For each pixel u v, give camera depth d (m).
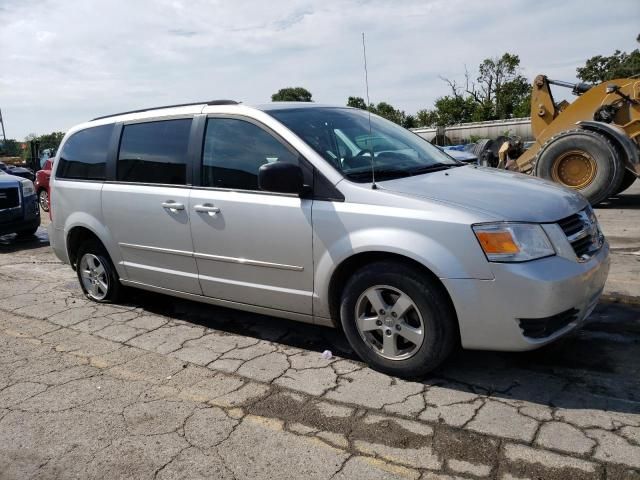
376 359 3.60
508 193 3.45
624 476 2.52
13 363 4.20
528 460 2.67
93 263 5.49
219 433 3.09
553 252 3.18
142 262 4.83
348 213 3.49
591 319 4.31
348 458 2.79
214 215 4.12
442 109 42.00
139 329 4.78
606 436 2.82
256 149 4.00
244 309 4.25
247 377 3.73
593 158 9.05
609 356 3.70
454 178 3.78
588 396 3.22
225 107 4.25
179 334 4.61
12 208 9.19
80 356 4.27
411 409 3.20
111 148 5.02
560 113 10.30
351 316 3.64
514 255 3.08
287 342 4.32
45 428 3.24
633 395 3.21
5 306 5.65
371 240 3.37
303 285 3.79
